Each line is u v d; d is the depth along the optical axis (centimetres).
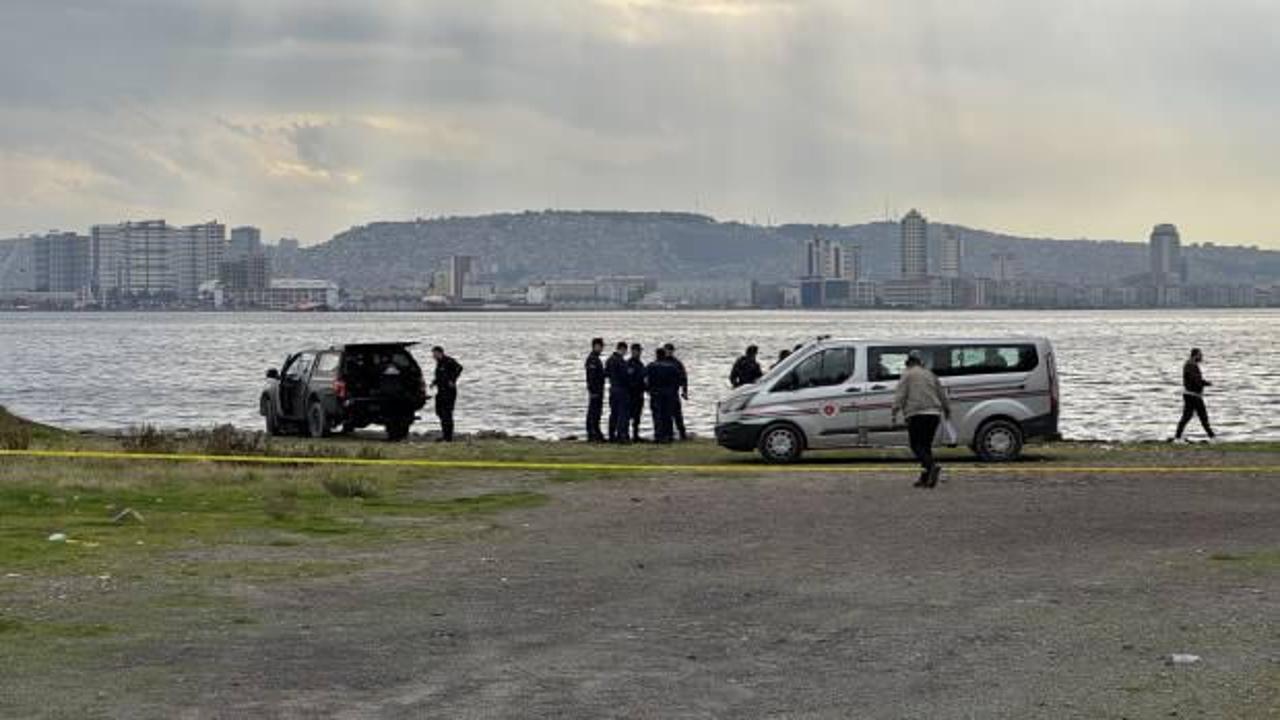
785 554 2452
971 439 4066
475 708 1431
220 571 2245
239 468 3784
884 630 1819
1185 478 3675
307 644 1727
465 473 3816
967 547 2527
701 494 3350
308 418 5325
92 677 1553
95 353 19225
